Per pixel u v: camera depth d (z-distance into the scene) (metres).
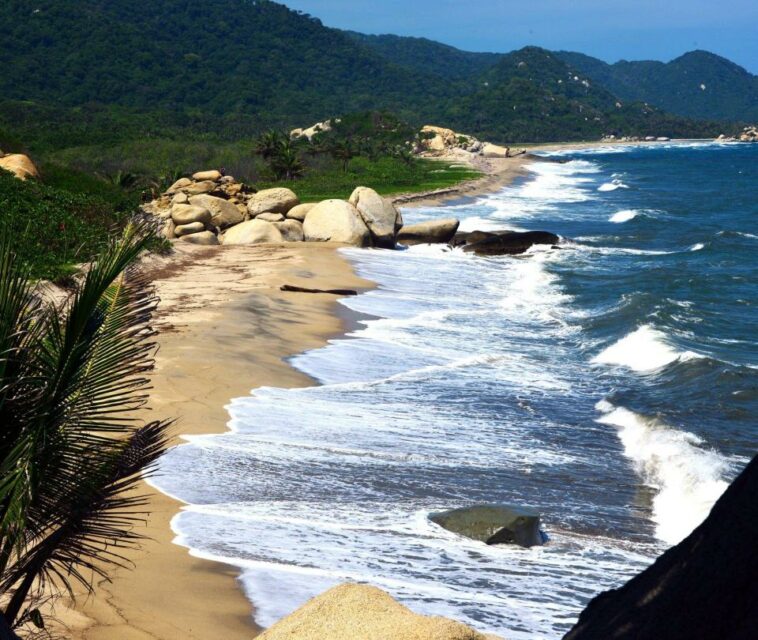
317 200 66.44
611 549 10.40
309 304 24.98
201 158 103.50
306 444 13.43
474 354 20.64
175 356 17.69
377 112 177.25
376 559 9.53
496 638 5.36
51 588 7.68
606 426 15.45
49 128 131.50
